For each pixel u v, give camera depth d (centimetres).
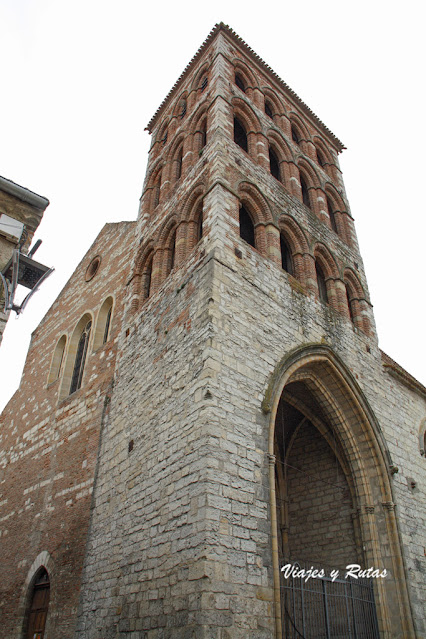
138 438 1659
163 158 2659
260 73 2909
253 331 1639
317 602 1720
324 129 3184
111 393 2011
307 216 2400
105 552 1575
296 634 1617
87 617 1513
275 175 2617
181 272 1864
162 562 1281
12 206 1411
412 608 1579
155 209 2450
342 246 2544
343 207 2797
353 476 1897
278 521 2086
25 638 1803
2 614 1944
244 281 1727
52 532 1922
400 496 1839
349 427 1930
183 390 1499
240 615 1138
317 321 1983
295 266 2153
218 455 1302
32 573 1911
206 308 1555
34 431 2462
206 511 1202
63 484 2014
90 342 2422
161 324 1833
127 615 1331
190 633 1087
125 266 2467
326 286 2303
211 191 1939
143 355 1873
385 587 1642
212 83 2519
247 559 1221
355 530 1850
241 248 1812
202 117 2473
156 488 1438
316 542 1964
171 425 1488
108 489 1723
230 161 2094
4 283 1141
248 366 1539
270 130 2595
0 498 2425
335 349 1984
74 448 2075
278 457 2233
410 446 2094
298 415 2277
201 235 2030
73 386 2436
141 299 2184
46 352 2809
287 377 1662
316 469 2117
